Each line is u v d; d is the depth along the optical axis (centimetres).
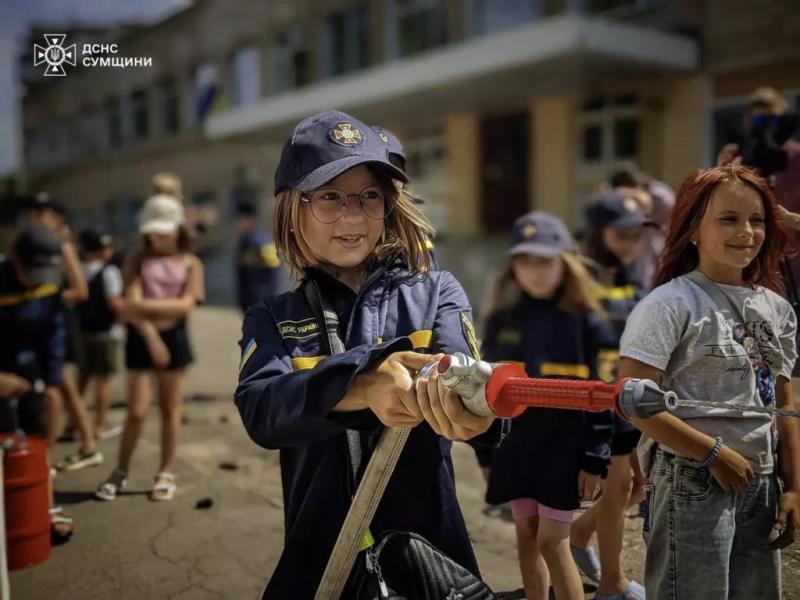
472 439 136
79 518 385
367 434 149
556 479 243
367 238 155
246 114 1374
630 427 262
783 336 188
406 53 1307
